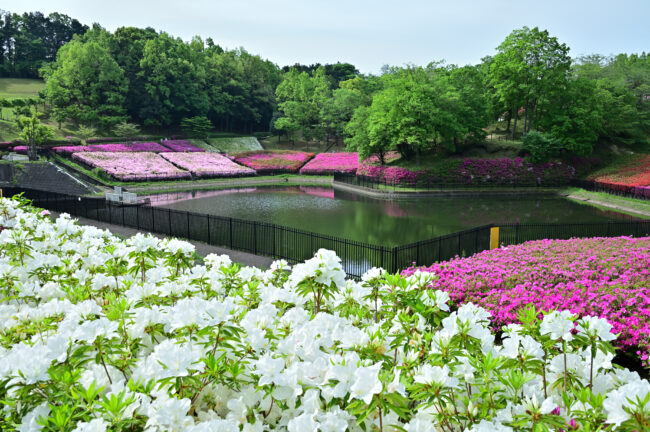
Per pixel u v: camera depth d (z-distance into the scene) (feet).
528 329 11.43
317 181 182.91
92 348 9.95
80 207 92.12
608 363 10.37
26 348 9.42
